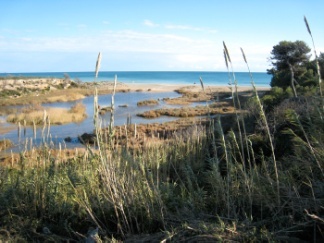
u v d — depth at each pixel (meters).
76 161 5.72
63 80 73.62
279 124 6.75
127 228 3.68
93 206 4.01
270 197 3.57
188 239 3.09
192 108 36.81
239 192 3.86
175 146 7.49
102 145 3.88
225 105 37.19
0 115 33.50
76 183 4.20
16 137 21.06
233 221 3.22
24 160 5.09
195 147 7.45
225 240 2.94
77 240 3.67
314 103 4.37
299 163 4.07
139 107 41.81
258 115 9.91
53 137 22.56
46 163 5.10
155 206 3.84
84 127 27.78
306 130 5.61
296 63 36.81
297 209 3.29
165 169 5.72
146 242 3.29
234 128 10.02
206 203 4.04
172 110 35.53
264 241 2.97
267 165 4.56
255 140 6.57
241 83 116.81
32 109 35.50
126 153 4.18
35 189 4.25
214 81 134.62
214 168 3.96
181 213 3.76
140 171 4.57
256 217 3.58
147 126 24.14
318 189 3.39
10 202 4.16
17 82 62.12
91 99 53.34
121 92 67.44
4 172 4.86
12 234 3.75
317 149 3.82
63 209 4.07
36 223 3.89
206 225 3.26
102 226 3.83
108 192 3.83
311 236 3.07
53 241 3.61
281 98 11.99
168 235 3.15
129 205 3.78
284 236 2.97
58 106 43.12
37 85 62.34
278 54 37.78
